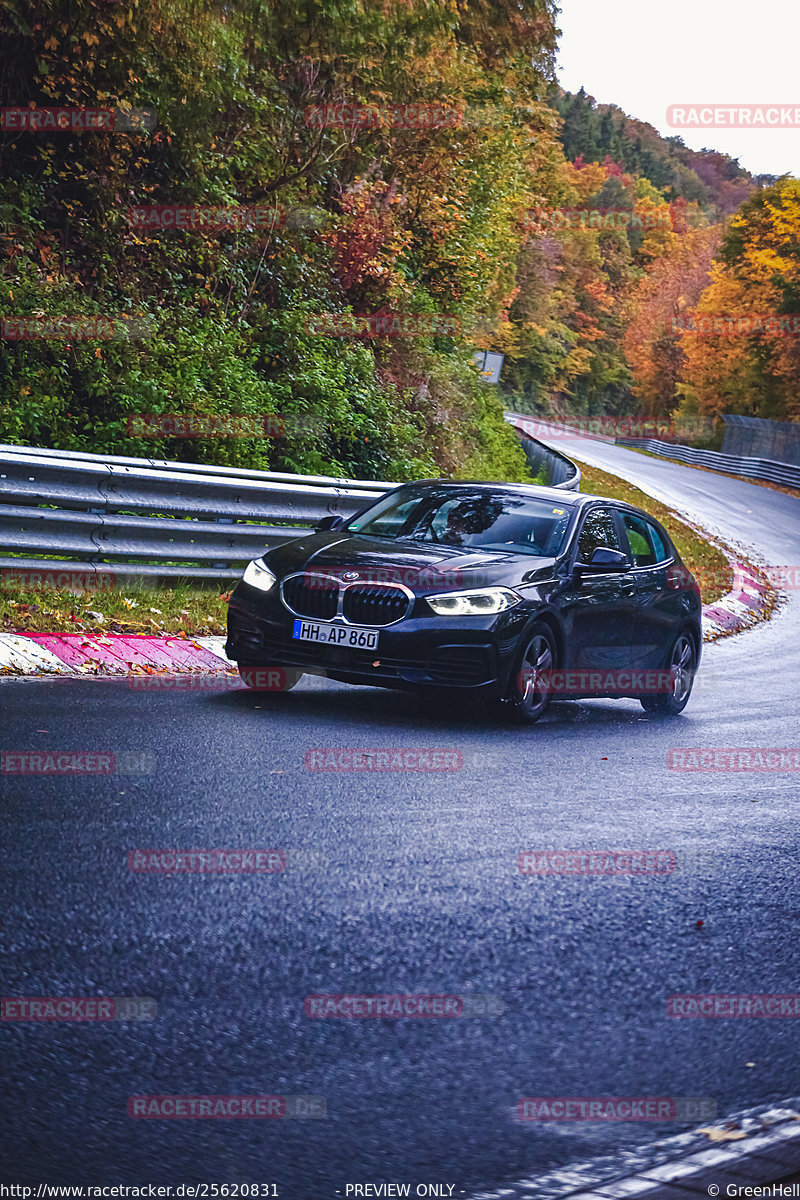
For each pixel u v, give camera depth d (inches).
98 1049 120.7
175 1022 128.1
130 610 377.1
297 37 713.0
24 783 212.4
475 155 1047.0
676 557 416.2
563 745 305.4
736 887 195.2
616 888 187.8
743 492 1759.4
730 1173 104.8
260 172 737.6
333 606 317.4
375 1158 105.4
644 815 237.3
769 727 367.6
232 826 199.6
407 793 235.1
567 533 358.3
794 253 2628.0
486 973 149.2
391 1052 125.9
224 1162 102.8
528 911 173.0
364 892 174.1
